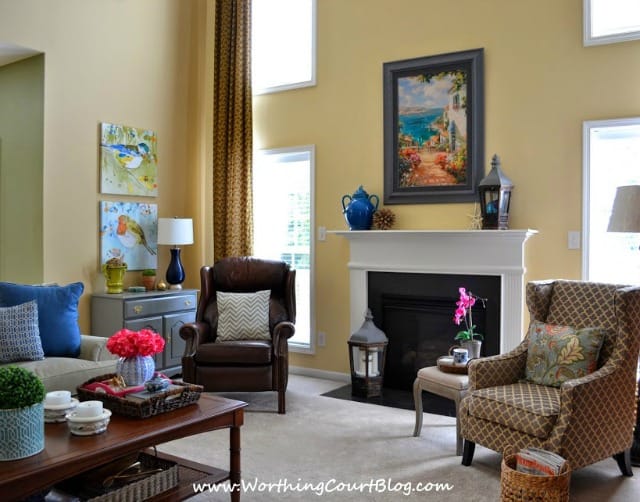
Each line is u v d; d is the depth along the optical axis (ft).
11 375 6.88
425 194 15.55
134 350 8.96
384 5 16.25
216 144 18.48
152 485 7.88
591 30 13.61
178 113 19.24
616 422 9.75
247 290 16.06
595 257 13.79
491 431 9.84
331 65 17.11
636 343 10.01
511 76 14.53
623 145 13.56
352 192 16.80
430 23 15.57
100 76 16.84
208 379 13.70
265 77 18.52
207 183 19.07
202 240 19.34
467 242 14.60
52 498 7.41
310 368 17.56
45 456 6.85
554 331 10.64
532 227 14.29
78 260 16.28
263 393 15.60
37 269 15.56
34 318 12.12
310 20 17.85
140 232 17.97
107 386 8.79
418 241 15.25
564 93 13.93
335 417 13.38
